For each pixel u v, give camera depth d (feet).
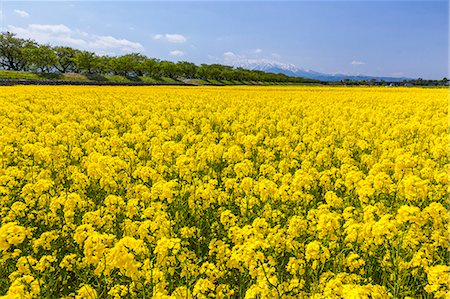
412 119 58.80
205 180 28.48
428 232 18.39
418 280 16.51
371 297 13.80
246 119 61.62
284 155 37.27
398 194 23.16
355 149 42.24
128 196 24.36
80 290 14.40
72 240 19.33
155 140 38.73
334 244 16.98
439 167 32.40
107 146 38.32
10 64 314.76
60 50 331.16
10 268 17.40
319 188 28.35
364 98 104.88
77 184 26.45
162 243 15.15
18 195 25.02
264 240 16.63
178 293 14.35
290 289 14.33
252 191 23.77
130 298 15.64
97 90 125.59
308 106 81.97
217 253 17.15
